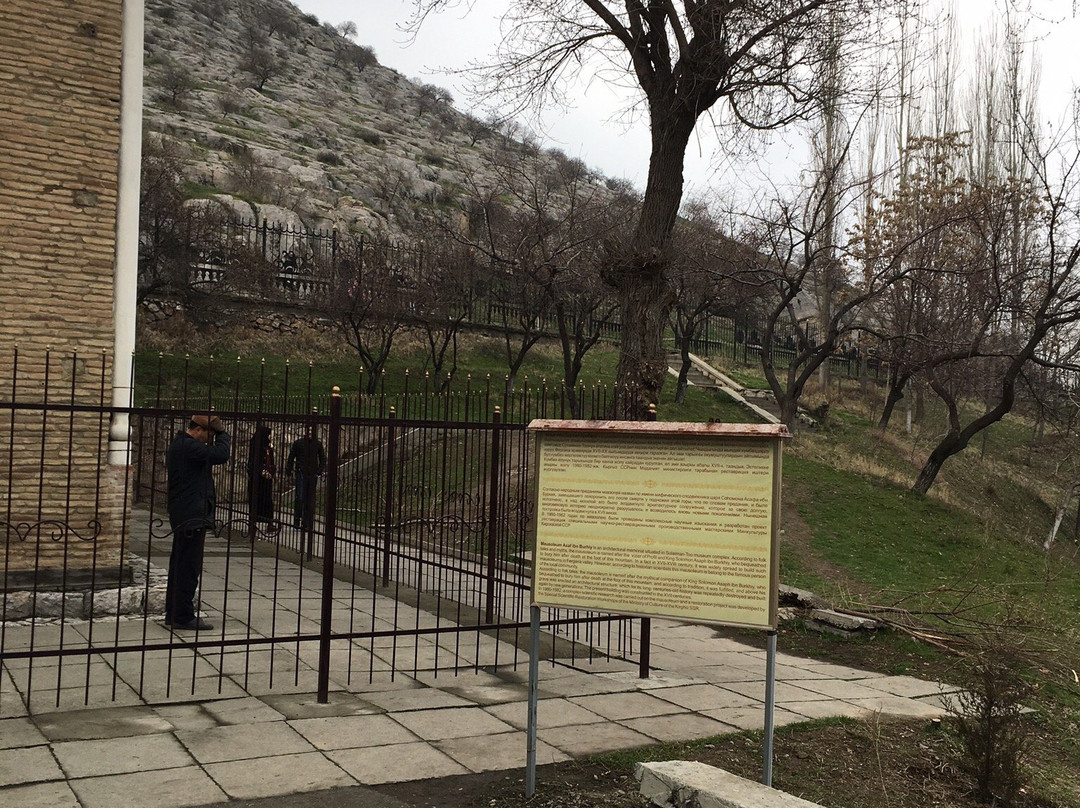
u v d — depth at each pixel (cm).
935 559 1567
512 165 2286
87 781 411
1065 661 836
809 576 1327
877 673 795
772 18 1305
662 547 438
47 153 809
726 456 432
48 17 811
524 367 2972
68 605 765
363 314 2586
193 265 2788
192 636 723
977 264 2156
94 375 821
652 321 1326
